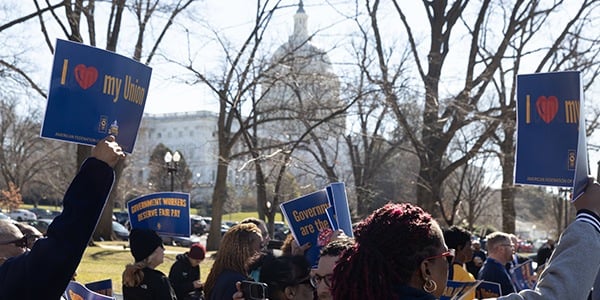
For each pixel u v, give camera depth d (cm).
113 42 2817
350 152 3366
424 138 2448
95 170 311
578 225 313
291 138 2788
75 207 305
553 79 383
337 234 523
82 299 497
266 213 2592
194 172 8075
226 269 548
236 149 3488
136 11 2633
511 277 834
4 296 302
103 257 2269
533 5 2512
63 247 301
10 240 402
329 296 393
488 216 5431
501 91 2730
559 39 2505
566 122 381
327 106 2462
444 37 2512
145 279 604
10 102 5284
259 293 433
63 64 364
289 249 657
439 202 2483
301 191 3028
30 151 6825
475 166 4450
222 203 3067
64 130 364
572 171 377
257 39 2542
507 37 2409
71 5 2403
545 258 1360
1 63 2370
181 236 655
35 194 7662
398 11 2581
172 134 8831
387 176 3956
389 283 266
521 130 393
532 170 388
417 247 268
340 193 584
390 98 2259
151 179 6003
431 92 2281
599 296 405
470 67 2436
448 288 462
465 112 2241
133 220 662
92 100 370
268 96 2738
